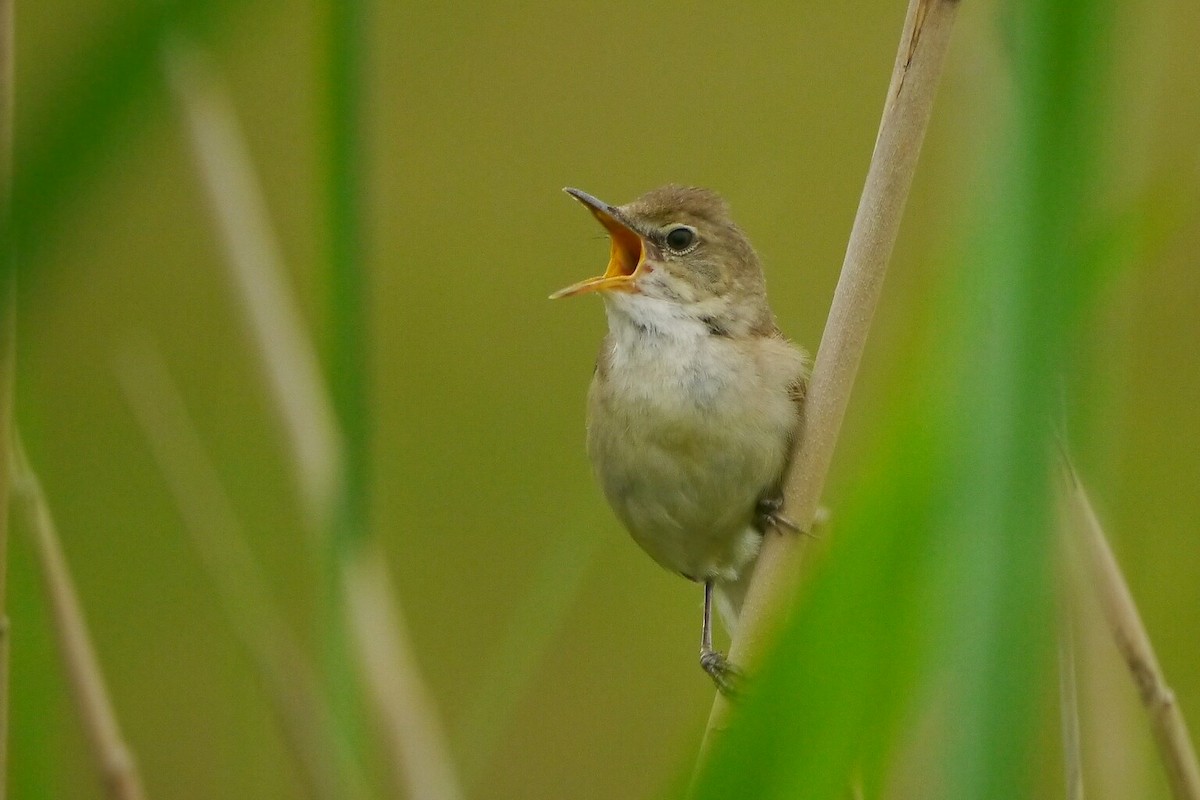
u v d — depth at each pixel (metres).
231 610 4.11
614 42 4.38
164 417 4.11
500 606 4.32
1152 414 4.20
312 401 4.13
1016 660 3.17
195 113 4.13
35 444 4.11
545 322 4.36
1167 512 4.18
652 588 4.32
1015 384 3.15
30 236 2.69
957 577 3.19
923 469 3.23
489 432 4.34
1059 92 3.07
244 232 4.13
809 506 4.11
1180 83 4.29
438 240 4.37
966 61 4.09
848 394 4.11
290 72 4.36
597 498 4.10
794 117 4.37
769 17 4.38
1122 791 4.14
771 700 3.38
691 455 4.17
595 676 4.32
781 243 4.34
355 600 4.10
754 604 4.11
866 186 4.10
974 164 3.50
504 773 4.31
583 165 4.38
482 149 4.38
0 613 4.08
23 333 2.75
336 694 4.09
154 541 4.24
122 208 3.15
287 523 4.21
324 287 4.07
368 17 4.07
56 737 4.10
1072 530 4.11
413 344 4.36
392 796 4.12
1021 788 3.17
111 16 2.69
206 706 4.24
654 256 4.18
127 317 4.31
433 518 4.33
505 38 4.38
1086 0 3.00
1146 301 4.20
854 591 3.29
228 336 4.30
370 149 4.07
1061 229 3.11
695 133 4.37
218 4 2.80
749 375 4.17
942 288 3.42
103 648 4.24
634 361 4.18
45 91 2.66
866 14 4.38
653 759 4.31
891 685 3.36
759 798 3.41
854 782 3.49
